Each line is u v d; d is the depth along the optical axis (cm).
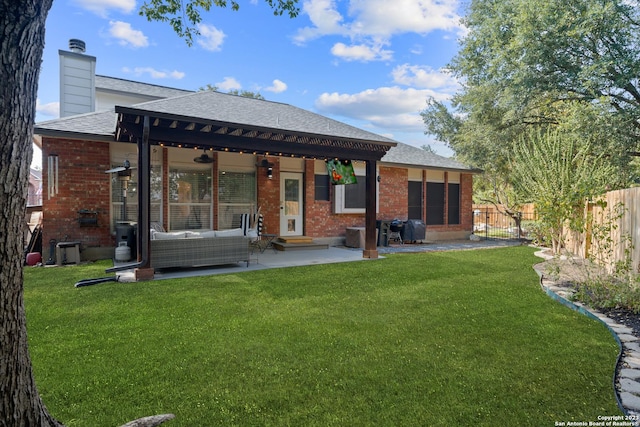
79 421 229
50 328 392
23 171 150
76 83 1014
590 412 242
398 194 1306
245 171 1055
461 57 1471
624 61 1024
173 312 454
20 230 153
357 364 311
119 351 334
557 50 1105
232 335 376
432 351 339
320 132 845
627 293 475
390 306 485
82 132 804
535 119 1410
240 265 809
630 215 604
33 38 148
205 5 506
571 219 654
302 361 316
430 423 230
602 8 987
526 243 1286
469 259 902
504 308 479
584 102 1142
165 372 295
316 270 748
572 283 607
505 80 1253
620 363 315
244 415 237
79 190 841
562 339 370
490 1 1341
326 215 1186
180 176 963
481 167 1507
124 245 823
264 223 1074
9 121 142
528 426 227
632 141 1071
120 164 888
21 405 159
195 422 229
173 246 708
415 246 1195
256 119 814
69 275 676
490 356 328
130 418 233
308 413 240
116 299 512
